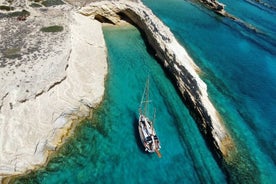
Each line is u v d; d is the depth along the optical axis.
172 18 78.12
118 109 45.75
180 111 47.53
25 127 37.06
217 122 44.81
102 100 46.31
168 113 46.75
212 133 42.25
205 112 44.69
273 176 39.94
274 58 69.75
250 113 50.81
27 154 35.31
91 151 38.66
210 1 90.69
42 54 45.31
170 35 63.03
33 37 49.91
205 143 42.69
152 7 81.75
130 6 66.44
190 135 43.59
